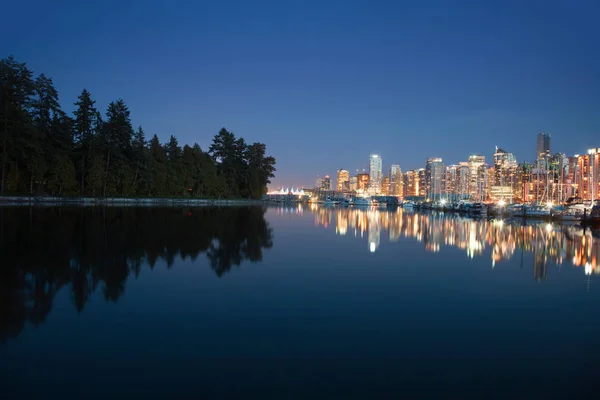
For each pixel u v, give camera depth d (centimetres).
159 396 750
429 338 1086
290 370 870
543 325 1224
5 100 7006
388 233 4316
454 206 13725
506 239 4134
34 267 1867
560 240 4131
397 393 780
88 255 2219
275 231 4038
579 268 2336
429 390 796
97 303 1341
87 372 841
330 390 784
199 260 2178
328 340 1049
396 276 1925
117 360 901
